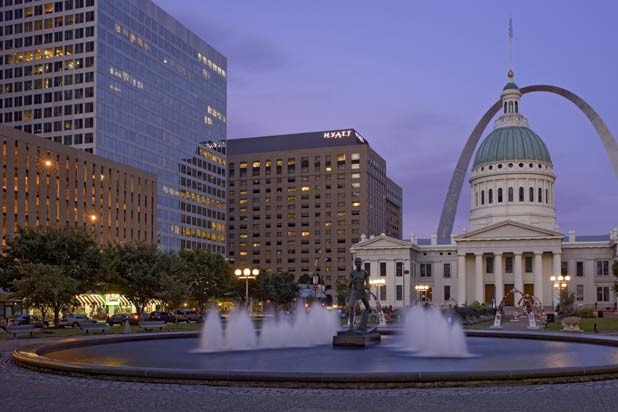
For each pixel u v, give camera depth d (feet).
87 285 254.27
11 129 350.43
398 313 338.13
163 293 284.61
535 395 63.26
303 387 67.51
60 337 169.17
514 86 604.49
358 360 92.22
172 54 565.12
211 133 628.28
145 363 89.10
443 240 554.05
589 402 59.67
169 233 544.62
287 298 487.61
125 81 497.87
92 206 414.00
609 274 486.79
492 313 364.79
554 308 425.28
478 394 63.82
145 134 519.60
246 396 62.59
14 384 70.28
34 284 216.13
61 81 475.31
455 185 597.11
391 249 510.99
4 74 491.72
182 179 570.87
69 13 478.59
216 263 371.97
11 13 492.95
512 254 497.05
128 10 505.66
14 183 351.67
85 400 60.59
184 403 59.00
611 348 112.88
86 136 465.06
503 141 574.15
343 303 505.25
